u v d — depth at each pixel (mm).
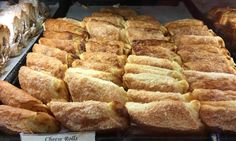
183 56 466
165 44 491
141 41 492
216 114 328
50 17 626
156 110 327
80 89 368
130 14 629
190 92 380
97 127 323
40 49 472
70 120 325
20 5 594
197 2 682
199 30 551
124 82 402
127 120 338
